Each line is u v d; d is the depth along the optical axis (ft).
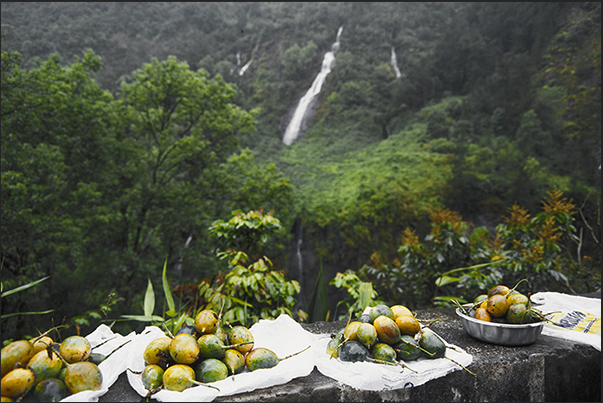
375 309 4.18
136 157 34.71
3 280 21.06
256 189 41.68
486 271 11.58
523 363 4.12
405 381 3.51
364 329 3.77
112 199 32.22
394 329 3.77
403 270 13.46
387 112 102.06
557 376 4.32
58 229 23.68
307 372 3.64
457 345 4.46
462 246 12.48
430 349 3.82
